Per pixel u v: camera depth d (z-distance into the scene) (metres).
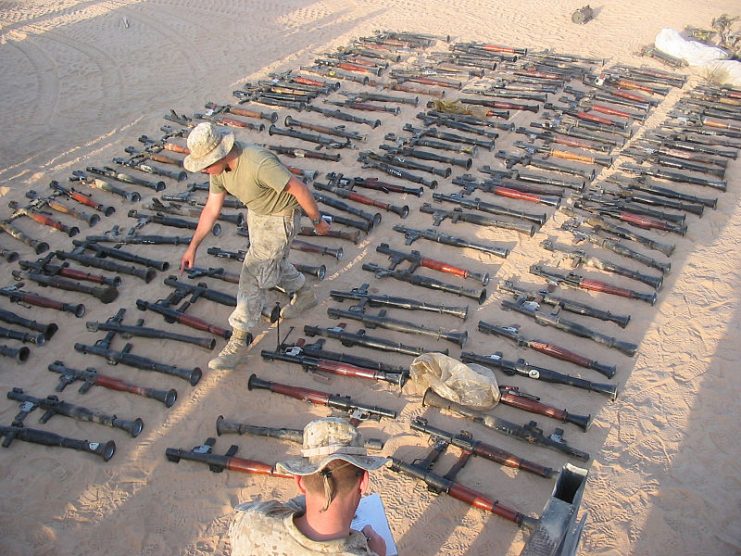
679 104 11.91
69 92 13.13
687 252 7.98
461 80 13.16
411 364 6.17
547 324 6.77
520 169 9.88
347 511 2.39
